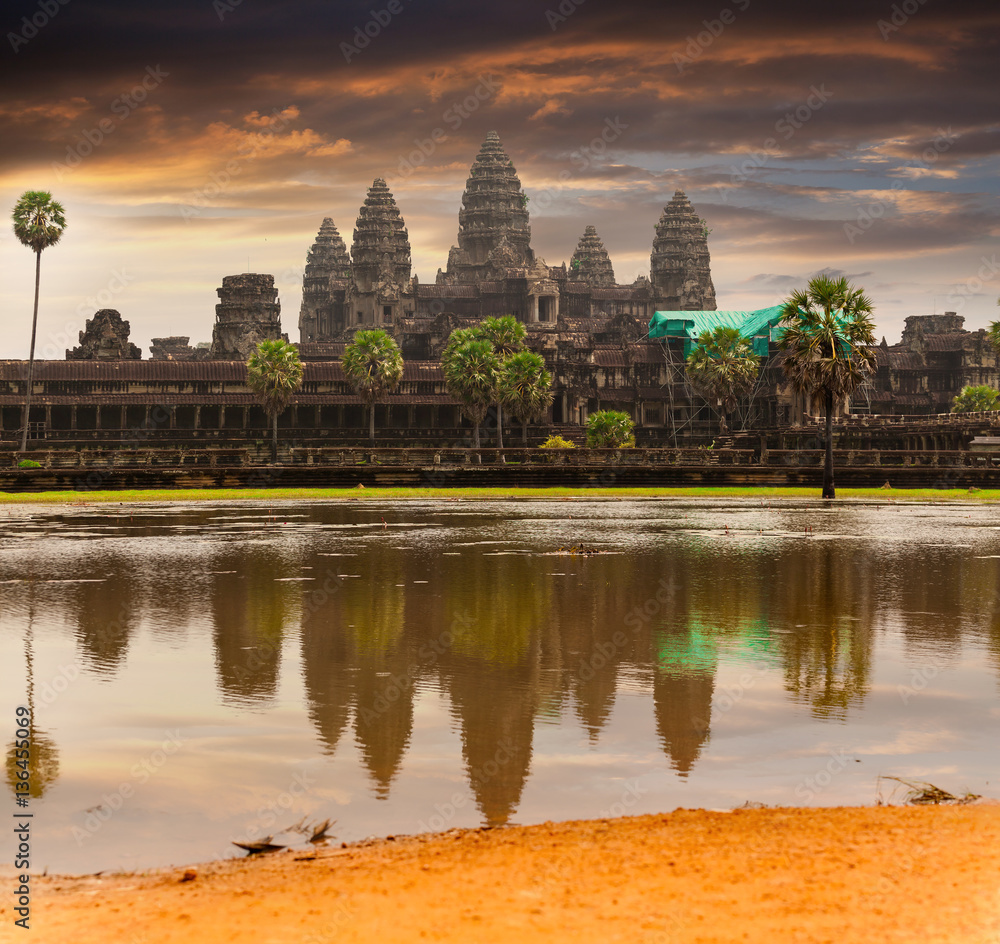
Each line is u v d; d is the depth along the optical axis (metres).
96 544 46.34
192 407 163.75
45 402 152.38
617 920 8.97
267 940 8.77
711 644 24.36
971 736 17.11
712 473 94.06
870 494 85.62
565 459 109.44
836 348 79.75
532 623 27.05
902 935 8.56
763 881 9.89
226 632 25.95
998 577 35.44
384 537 49.81
